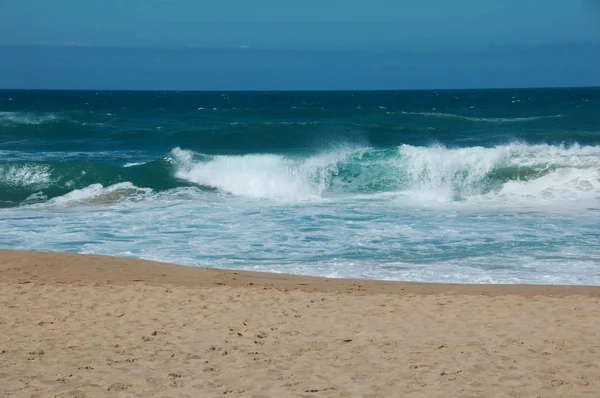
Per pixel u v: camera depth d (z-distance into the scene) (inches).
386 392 194.4
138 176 791.7
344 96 4761.3
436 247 482.6
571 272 414.0
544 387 196.9
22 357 228.2
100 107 2731.3
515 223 559.8
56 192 757.3
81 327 274.1
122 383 200.2
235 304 319.0
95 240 510.9
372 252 471.2
